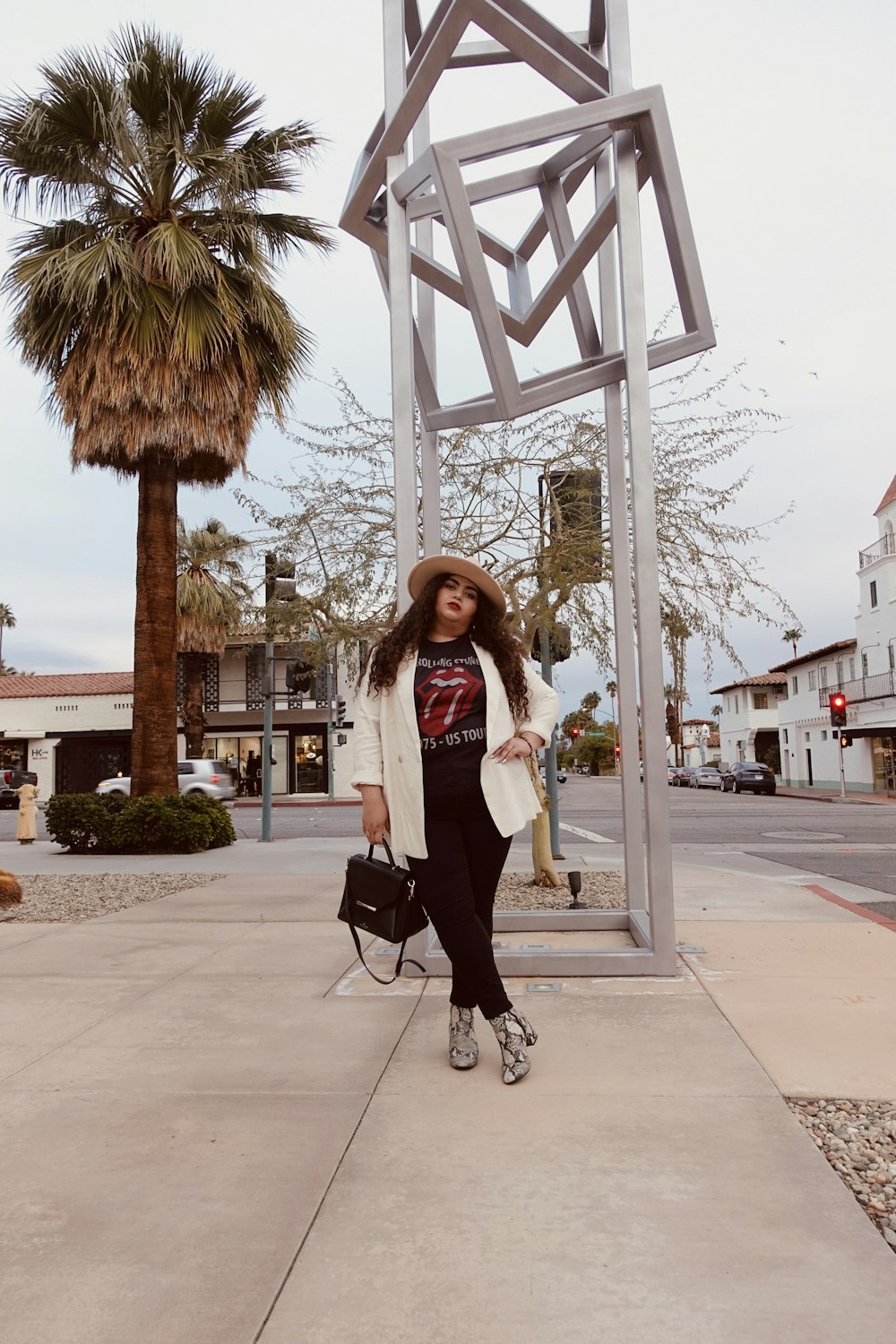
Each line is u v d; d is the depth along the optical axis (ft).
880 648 133.39
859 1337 5.61
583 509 24.25
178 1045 11.73
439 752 10.61
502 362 15.19
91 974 15.93
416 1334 5.70
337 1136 8.75
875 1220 7.13
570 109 14.79
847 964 15.71
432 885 10.53
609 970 14.90
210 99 40.11
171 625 43.50
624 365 16.92
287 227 41.45
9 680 132.26
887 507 135.33
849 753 141.28
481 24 14.75
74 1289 6.24
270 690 50.60
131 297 36.52
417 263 18.42
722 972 15.17
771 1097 9.59
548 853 26.27
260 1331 5.77
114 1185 7.79
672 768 187.42
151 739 42.96
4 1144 8.68
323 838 52.60
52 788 123.34
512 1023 10.26
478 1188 7.63
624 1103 9.46
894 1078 10.13
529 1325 5.77
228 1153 8.40
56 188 39.73
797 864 35.19
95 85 37.93
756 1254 6.56
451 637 11.26
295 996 14.20
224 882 29.91
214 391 39.24
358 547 26.50
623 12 16.05
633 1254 6.59
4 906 24.39
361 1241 6.82
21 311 38.09
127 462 42.88
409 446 15.69
